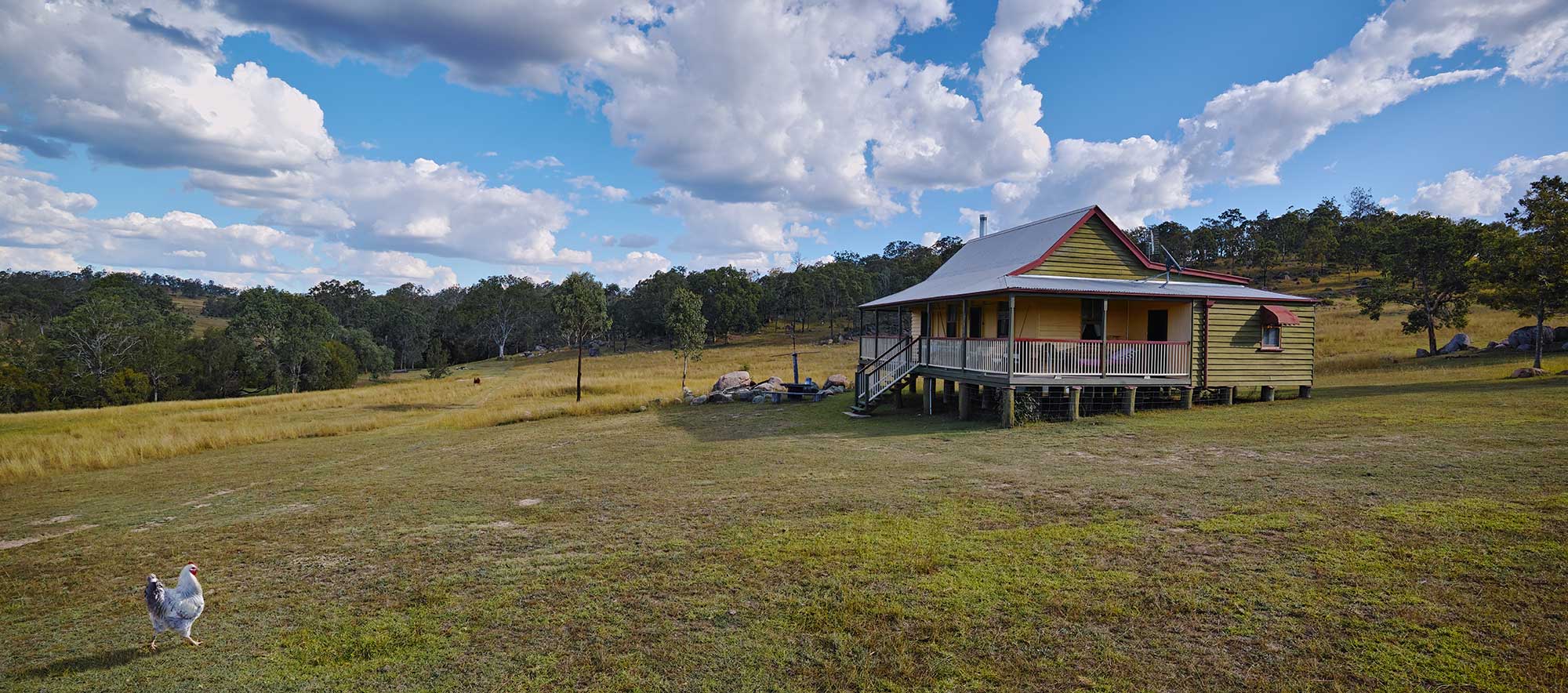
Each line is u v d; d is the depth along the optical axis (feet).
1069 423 51.65
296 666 17.03
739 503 31.40
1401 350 105.70
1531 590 16.97
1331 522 22.94
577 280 107.76
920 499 29.99
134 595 23.48
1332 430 41.09
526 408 89.25
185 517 36.47
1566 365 69.41
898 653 16.07
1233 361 59.00
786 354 195.93
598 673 15.93
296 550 27.94
